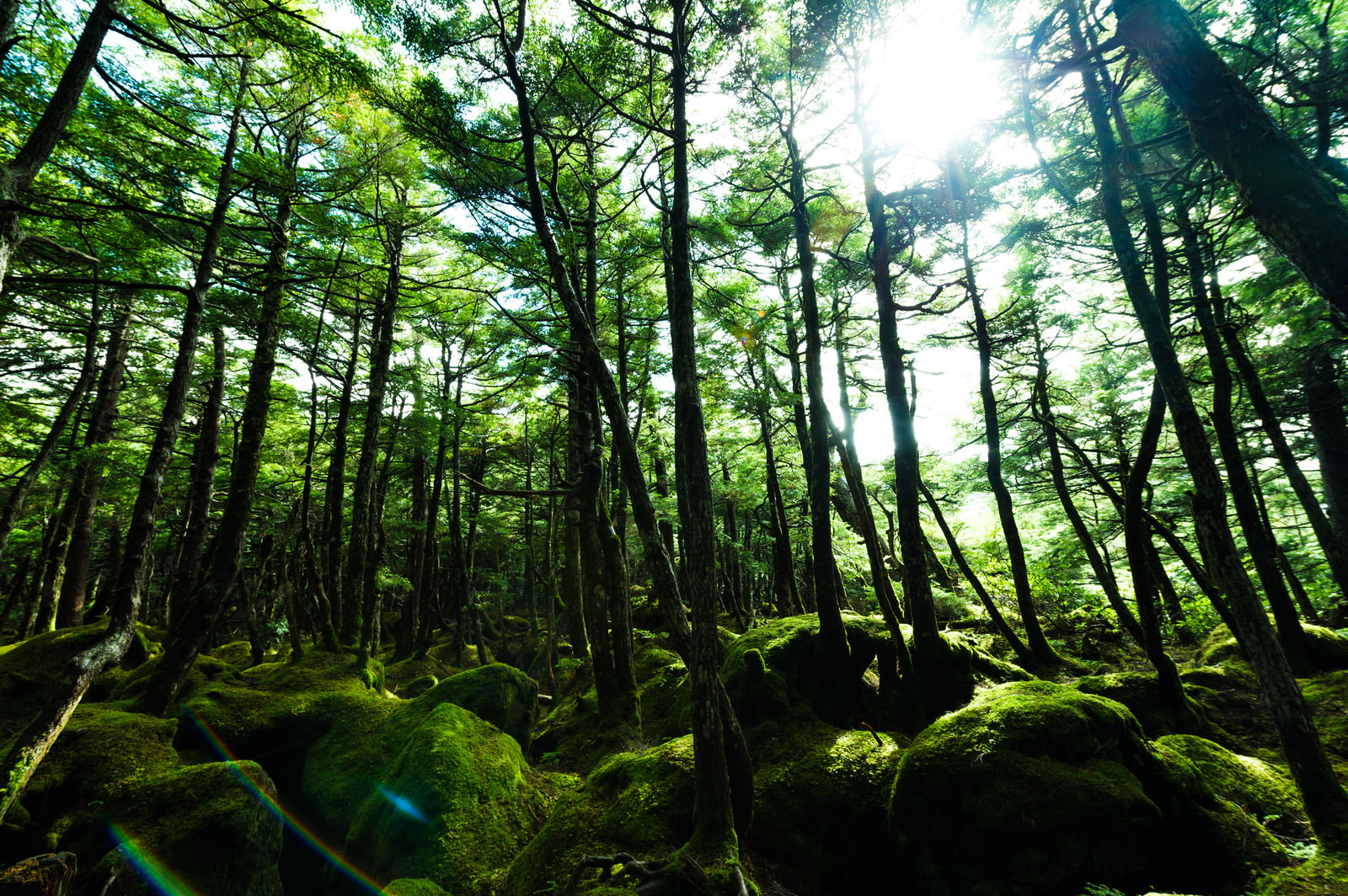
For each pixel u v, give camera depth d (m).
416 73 6.82
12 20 4.59
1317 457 11.47
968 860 4.84
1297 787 4.83
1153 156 7.65
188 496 15.44
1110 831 4.61
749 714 7.78
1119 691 7.36
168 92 8.42
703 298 12.60
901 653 8.07
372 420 11.27
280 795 7.15
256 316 10.78
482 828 5.72
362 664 9.73
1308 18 5.14
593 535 10.73
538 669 14.68
